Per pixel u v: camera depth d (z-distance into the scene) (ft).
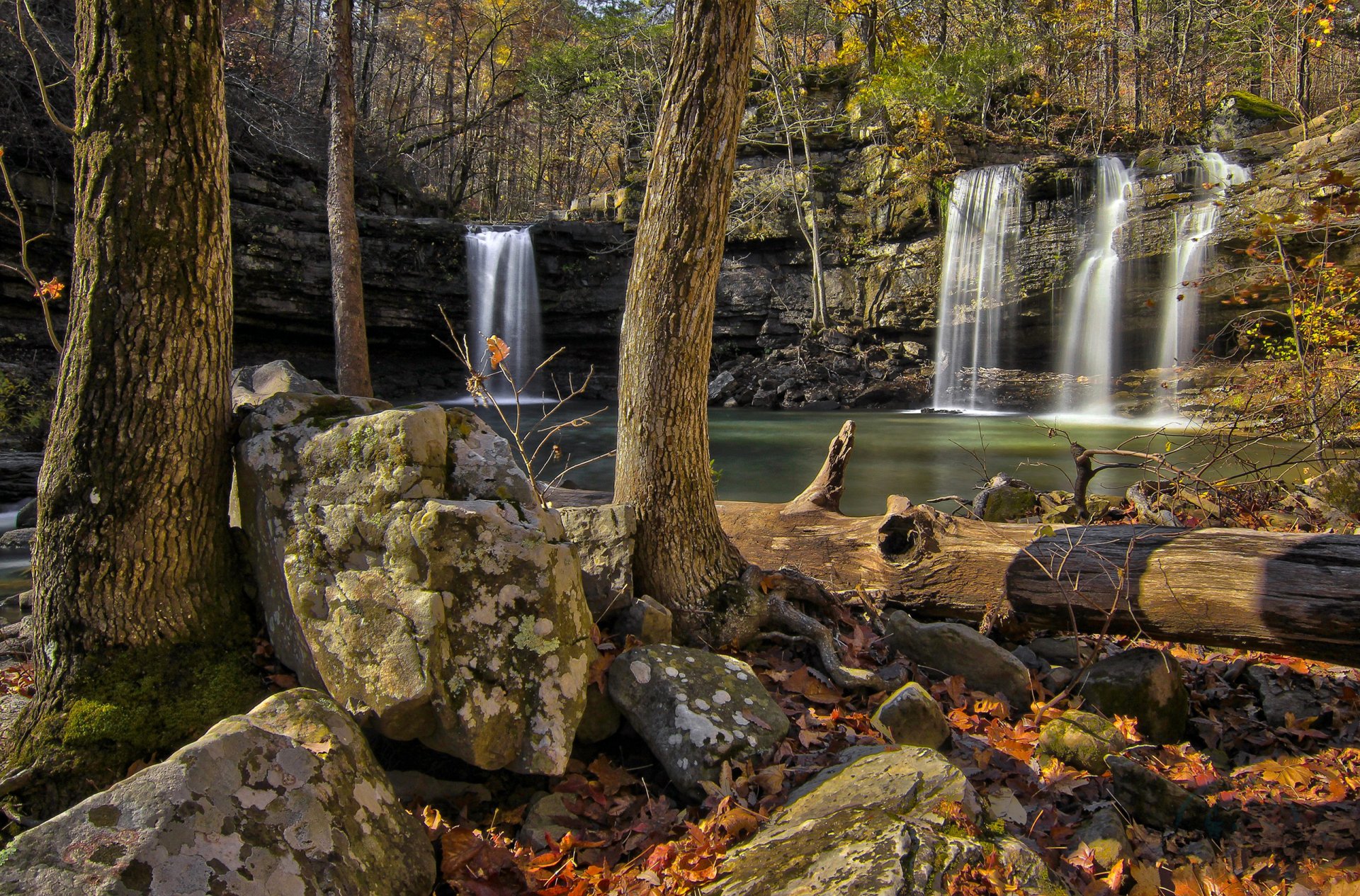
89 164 9.71
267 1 110.52
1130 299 67.97
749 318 92.94
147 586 10.21
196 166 10.01
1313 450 22.62
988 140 86.17
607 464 47.24
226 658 10.68
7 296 57.26
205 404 10.61
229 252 10.77
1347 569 11.66
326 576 9.85
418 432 10.05
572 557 10.44
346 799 7.71
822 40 111.34
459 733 9.27
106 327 9.79
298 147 76.23
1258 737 12.25
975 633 13.60
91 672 9.89
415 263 84.07
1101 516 21.75
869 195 86.43
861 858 7.61
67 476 9.90
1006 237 75.36
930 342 84.74
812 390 82.74
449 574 9.53
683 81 12.68
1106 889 8.55
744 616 13.92
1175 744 12.18
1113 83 94.89
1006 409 75.97
